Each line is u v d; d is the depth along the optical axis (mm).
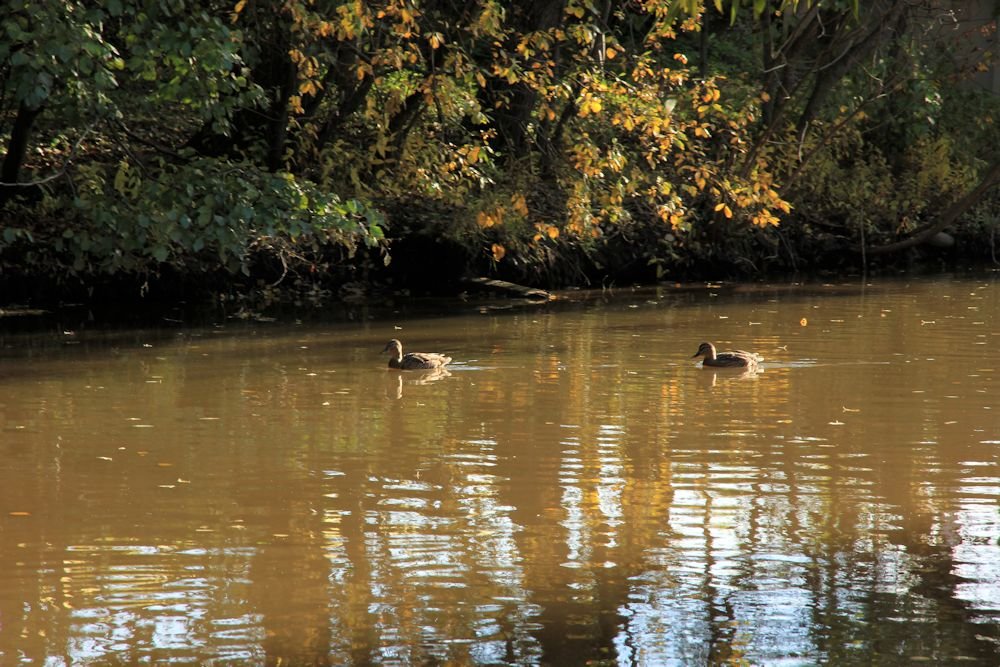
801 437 13609
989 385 16453
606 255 30578
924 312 24219
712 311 24641
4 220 24156
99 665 7973
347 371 17625
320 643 8281
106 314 23844
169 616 8703
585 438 13586
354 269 28234
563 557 9836
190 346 19953
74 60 18781
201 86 20359
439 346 20016
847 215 35156
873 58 32250
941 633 8422
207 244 24188
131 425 14125
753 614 8742
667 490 11625
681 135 24594
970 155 37594
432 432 13828
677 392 16094
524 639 8352
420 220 28328
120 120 22250
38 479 11906
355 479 11977
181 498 11320
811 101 32188
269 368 17859
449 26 25469
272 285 27156
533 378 17078
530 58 26969
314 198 21594
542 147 30141
